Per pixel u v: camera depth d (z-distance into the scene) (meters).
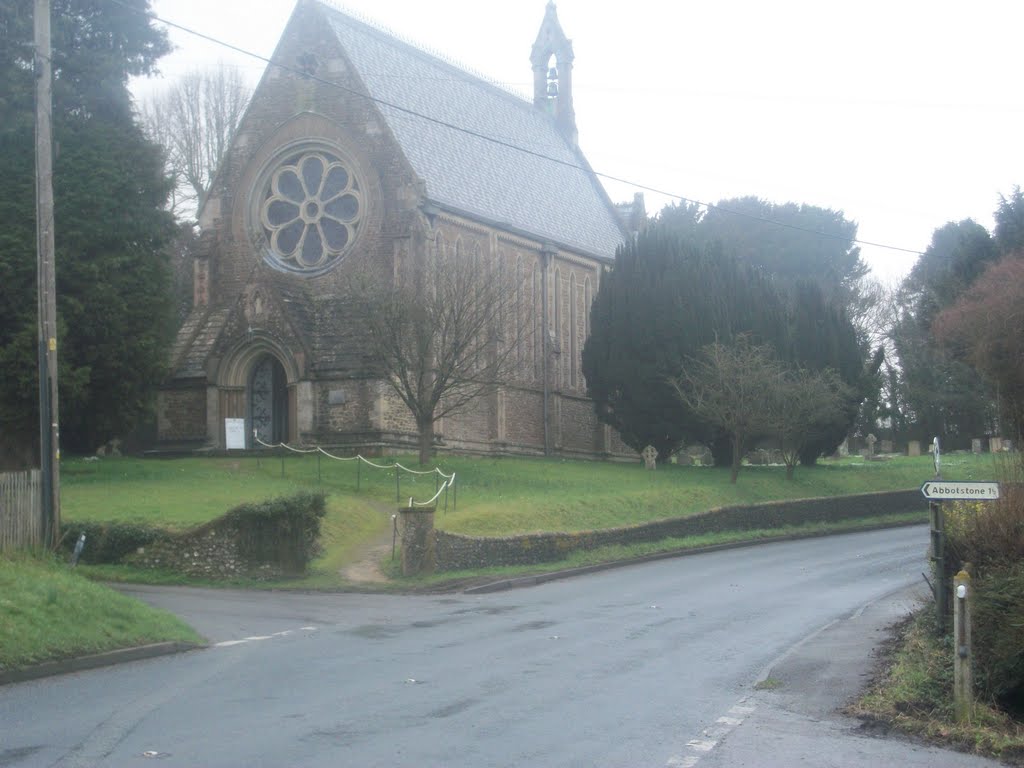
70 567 21.89
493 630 18.66
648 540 34.62
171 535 25.56
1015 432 34.31
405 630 18.64
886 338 82.69
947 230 85.38
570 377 58.06
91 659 14.71
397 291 40.59
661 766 10.07
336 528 29.84
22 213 33.78
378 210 46.41
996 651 13.41
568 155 67.19
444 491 35.19
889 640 17.25
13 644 14.16
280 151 48.34
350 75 47.59
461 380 41.62
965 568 14.29
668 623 19.64
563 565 29.67
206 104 72.56
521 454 52.47
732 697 13.28
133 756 9.98
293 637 17.73
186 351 46.91
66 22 36.00
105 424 36.31
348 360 44.44
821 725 12.00
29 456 33.97
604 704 12.63
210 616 20.08
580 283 59.69
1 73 34.50
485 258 46.66
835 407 49.09
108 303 34.91
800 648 16.64
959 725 12.02
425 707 12.23
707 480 46.25
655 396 50.78
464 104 57.00
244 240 48.62
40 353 22.38
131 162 36.53
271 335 44.69
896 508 49.25
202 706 12.18
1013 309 34.59
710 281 51.34
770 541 39.34
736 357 46.41
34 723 11.30
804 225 94.06
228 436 43.56
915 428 78.12
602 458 59.09
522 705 12.45
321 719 11.57
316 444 44.16
